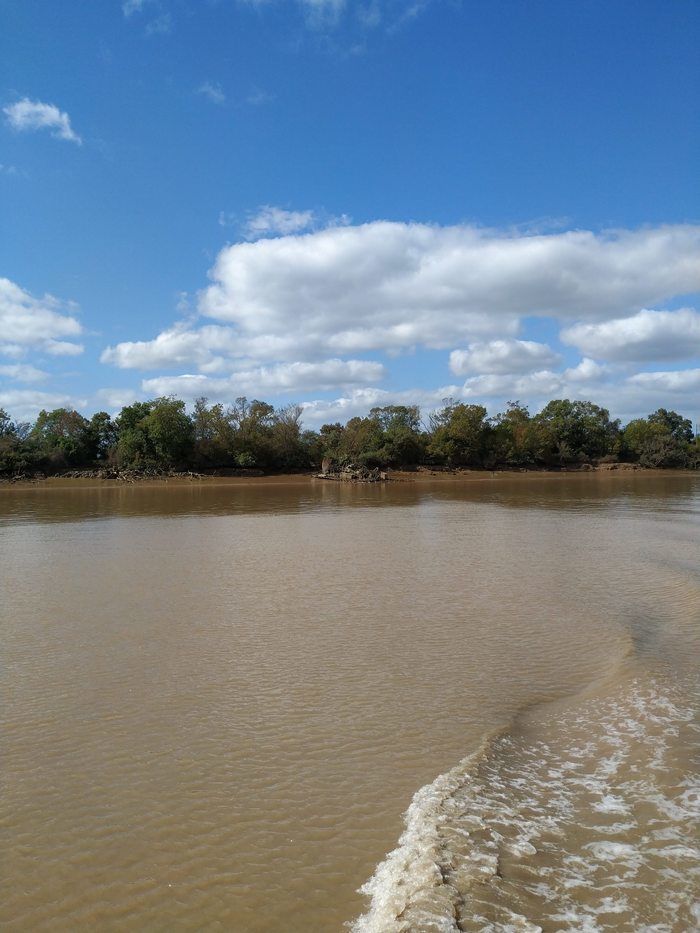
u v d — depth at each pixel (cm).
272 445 10181
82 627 1449
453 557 2397
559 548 2592
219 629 1425
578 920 529
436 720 943
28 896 583
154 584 1931
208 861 627
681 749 817
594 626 1417
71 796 747
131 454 9306
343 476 9600
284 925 540
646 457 13275
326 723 937
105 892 586
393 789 751
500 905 548
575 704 992
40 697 1042
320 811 707
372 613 1557
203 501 5753
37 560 2406
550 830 655
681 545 2633
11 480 8462
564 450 12756
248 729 919
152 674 1145
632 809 689
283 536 3119
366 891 577
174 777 787
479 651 1259
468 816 684
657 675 1090
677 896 552
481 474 11069
